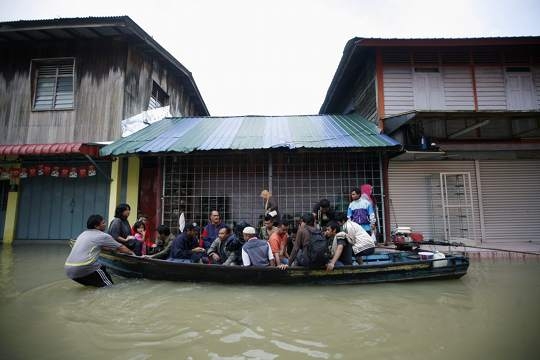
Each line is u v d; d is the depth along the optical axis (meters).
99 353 3.13
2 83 11.27
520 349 3.19
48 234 10.55
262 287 5.44
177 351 3.16
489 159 9.94
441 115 8.38
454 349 3.21
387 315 4.15
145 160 10.33
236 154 9.30
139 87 11.87
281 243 6.37
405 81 10.31
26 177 10.83
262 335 3.53
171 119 12.08
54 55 11.21
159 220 9.24
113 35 10.94
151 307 4.44
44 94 11.26
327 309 4.38
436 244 8.64
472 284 5.57
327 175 9.27
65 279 5.93
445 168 9.91
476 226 9.72
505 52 10.36
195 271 5.60
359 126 10.28
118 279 6.12
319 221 7.36
